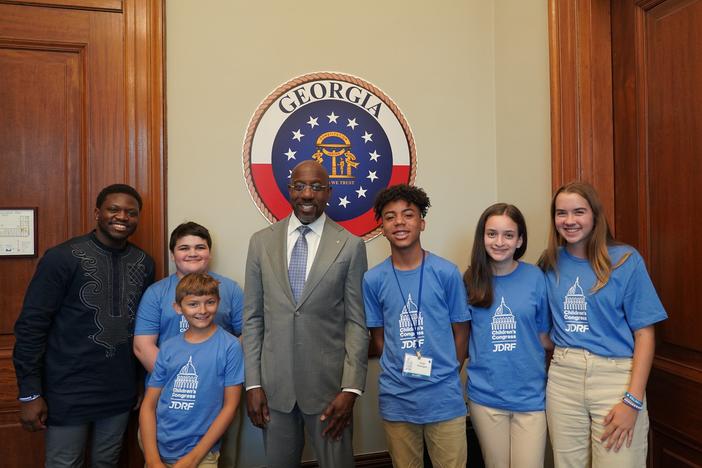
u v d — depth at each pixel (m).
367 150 2.28
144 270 1.81
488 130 2.44
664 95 1.61
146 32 2.03
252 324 1.73
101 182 2.00
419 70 2.35
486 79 2.43
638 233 1.71
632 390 1.35
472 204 2.41
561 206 1.49
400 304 1.61
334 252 1.70
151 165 2.03
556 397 1.48
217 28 2.13
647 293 1.39
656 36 1.64
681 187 1.55
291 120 2.20
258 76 2.17
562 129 1.88
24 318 1.59
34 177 1.96
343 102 2.25
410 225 1.59
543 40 2.03
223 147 2.14
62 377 1.62
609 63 1.85
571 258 1.52
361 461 2.24
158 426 1.56
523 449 1.50
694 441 1.50
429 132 2.36
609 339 1.42
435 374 1.56
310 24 2.23
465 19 2.41
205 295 1.56
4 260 1.94
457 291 1.61
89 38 2.00
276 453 1.69
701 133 1.47
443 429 1.56
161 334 1.73
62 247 1.66
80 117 2.00
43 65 1.97
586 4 1.84
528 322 1.54
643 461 1.38
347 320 1.71
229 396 1.60
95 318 1.66
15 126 1.95
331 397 1.66
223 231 2.14
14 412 1.92
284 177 2.19
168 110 2.08
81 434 1.67
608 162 1.84
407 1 2.34
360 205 2.27
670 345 1.61
